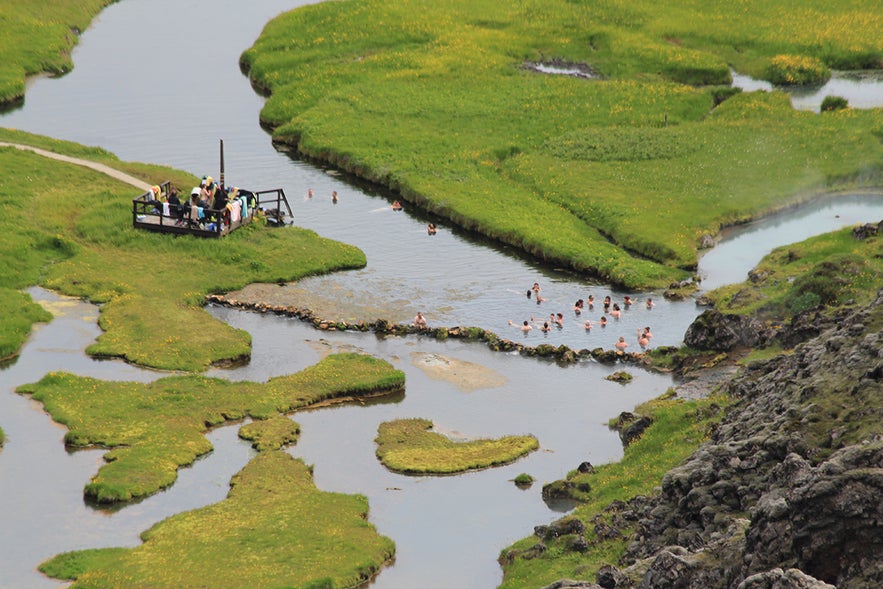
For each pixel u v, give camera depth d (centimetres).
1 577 12494
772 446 11556
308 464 15200
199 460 15225
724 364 17400
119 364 17750
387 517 14050
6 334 18175
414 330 19212
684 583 10131
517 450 15538
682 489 12106
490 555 13238
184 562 12669
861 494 9175
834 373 12256
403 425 16300
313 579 12344
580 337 19088
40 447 15262
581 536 12719
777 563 9569
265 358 18188
